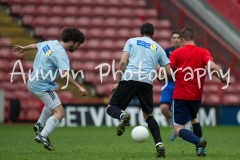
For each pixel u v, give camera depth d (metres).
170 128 53.22
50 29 67.94
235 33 68.19
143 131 24.80
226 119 58.94
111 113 24.11
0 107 55.50
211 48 64.56
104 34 68.00
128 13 71.06
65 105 55.31
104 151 28.03
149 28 25.41
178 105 25.83
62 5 70.81
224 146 32.97
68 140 36.69
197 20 67.50
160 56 25.27
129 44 24.94
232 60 64.31
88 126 54.75
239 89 64.31
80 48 65.44
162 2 70.88
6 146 30.36
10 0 69.69
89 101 57.25
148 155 25.75
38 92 26.20
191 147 31.69
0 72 60.88
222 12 69.06
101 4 71.56
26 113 57.03
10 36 66.88
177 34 36.41
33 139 36.44
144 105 24.70
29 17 68.62
